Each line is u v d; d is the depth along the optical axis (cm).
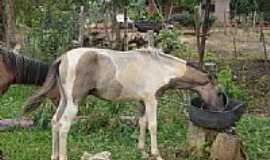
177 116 666
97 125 630
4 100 780
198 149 534
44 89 499
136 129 614
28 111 502
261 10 1244
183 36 1579
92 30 1292
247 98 809
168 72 514
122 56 508
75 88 489
